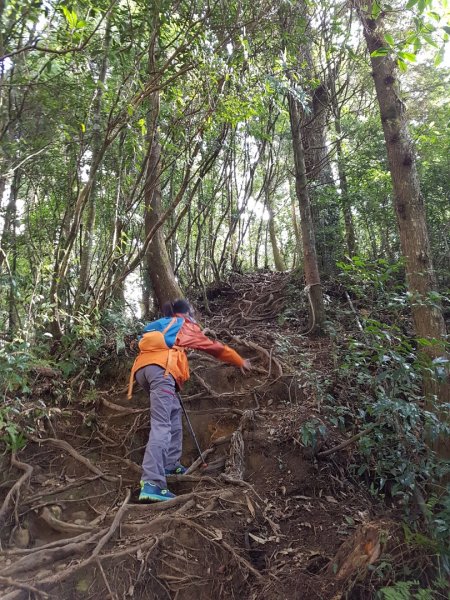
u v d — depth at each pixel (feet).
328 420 12.99
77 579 8.89
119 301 18.15
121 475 12.10
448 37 10.19
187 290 24.80
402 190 11.00
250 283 26.89
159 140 16.79
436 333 10.26
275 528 10.49
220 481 11.65
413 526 9.08
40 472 11.93
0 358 12.13
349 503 11.24
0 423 11.25
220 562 9.53
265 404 14.33
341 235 23.15
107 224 19.99
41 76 15.62
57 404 14.24
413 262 10.70
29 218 19.26
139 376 12.20
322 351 16.19
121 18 14.87
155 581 9.16
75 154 17.03
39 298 14.12
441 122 19.65
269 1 15.78
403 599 7.64
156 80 13.80
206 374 15.53
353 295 20.16
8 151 14.62
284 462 12.24
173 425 12.22
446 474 9.57
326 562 9.54
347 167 22.47
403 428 10.44
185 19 14.64
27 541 10.04
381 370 11.75
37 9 12.88
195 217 26.27
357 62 20.75
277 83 14.99
